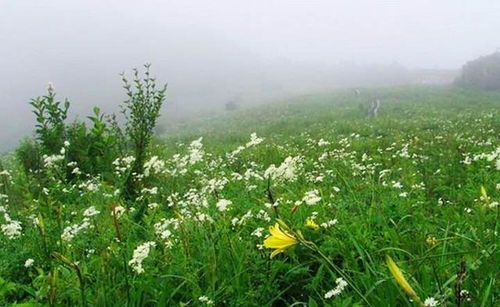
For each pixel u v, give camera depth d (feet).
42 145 26.27
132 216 15.78
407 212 14.62
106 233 13.51
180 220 12.64
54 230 13.94
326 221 12.59
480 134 40.81
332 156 28.63
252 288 10.22
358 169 22.63
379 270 9.77
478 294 8.29
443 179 20.68
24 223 16.58
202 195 17.03
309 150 37.14
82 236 13.43
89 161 25.23
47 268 11.78
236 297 9.98
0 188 24.53
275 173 12.32
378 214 13.56
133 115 23.56
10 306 9.95
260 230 11.89
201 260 11.36
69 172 25.45
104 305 9.62
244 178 19.60
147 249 9.85
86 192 20.16
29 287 10.57
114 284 10.39
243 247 11.41
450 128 51.98
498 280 8.55
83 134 26.25
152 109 23.66
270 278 10.26
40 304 9.18
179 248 11.94
